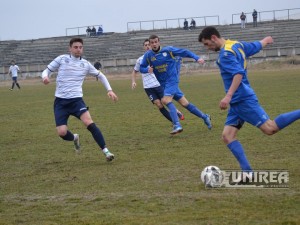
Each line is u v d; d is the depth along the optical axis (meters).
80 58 9.91
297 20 60.69
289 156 9.06
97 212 6.37
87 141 12.47
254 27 59.91
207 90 26.41
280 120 7.08
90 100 24.70
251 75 37.38
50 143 12.52
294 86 24.72
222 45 7.23
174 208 6.33
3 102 26.53
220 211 6.09
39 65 56.41
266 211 6.00
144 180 7.92
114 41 62.81
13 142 12.92
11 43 65.25
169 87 12.34
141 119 16.14
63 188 7.79
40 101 26.09
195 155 9.71
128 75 50.88
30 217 6.33
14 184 8.30
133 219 5.96
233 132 7.43
